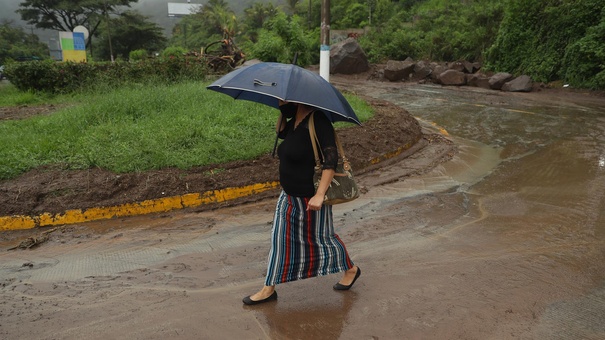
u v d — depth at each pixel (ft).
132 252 16.10
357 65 95.71
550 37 73.87
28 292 13.12
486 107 53.42
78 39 102.73
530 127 40.27
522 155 30.55
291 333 10.98
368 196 22.27
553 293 12.84
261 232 17.87
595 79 64.54
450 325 11.26
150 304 12.37
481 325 11.25
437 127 40.96
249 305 12.23
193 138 25.29
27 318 11.64
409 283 13.51
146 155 22.88
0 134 26.91
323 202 11.18
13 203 18.86
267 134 27.25
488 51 83.71
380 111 37.86
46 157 22.79
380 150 28.76
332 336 10.85
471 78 79.56
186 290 13.20
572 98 61.36
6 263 15.25
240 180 22.00
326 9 42.16
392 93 68.74
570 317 11.62
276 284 12.39
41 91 52.29
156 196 20.30
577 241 16.51
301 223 11.47
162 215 19.70
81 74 52.95
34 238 17.06
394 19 131.03
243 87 10.21
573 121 43.06
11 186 19.90
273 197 21.70
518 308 12.05
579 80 67.82
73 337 10.79
